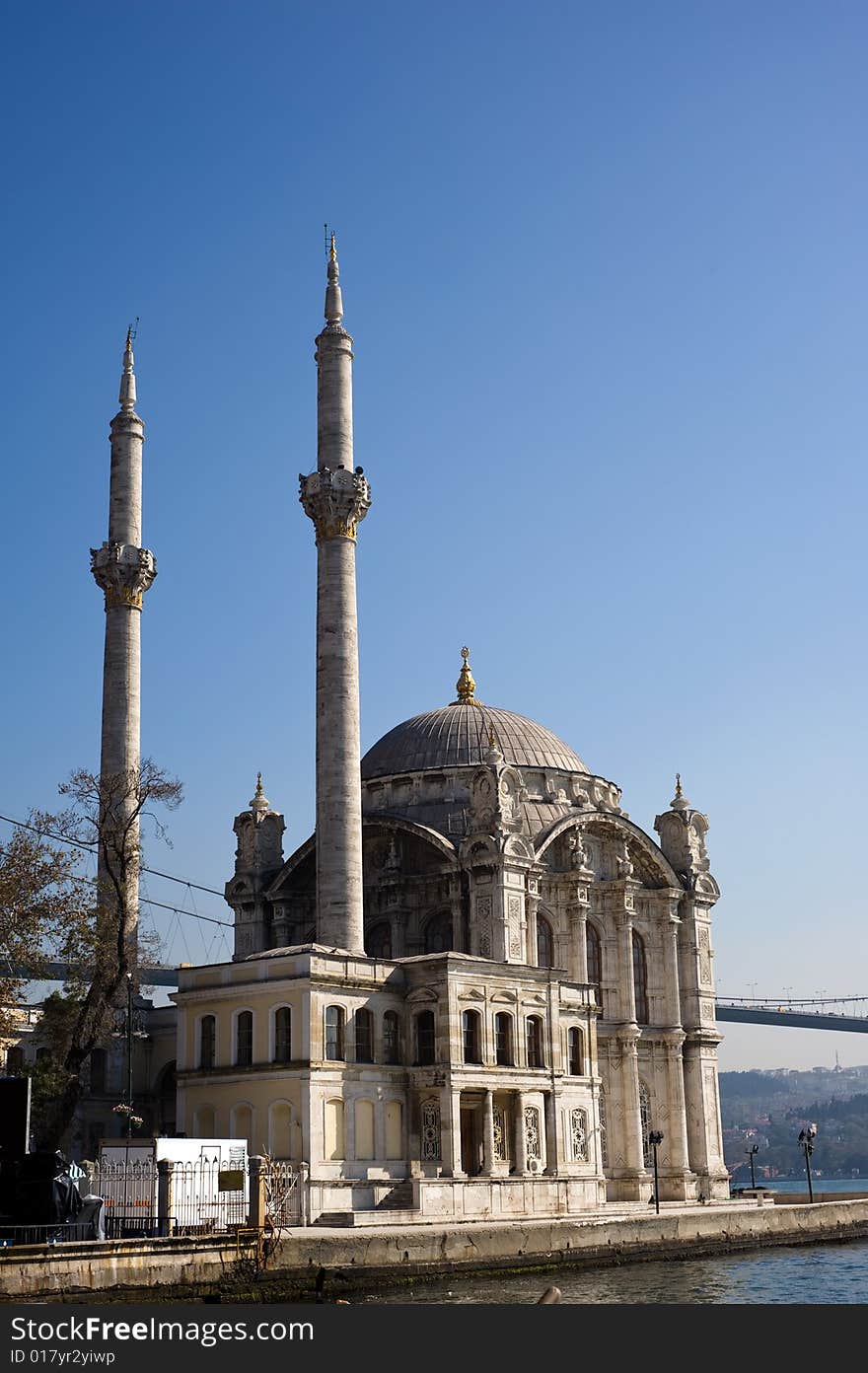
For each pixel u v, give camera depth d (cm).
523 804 11300
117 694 10888
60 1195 6369
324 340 10756
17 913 8300
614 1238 8488
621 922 11956
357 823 9944
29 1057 10294
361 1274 6994
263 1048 8931
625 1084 11675
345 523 10362
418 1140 9188
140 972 9725
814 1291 7000
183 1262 6375
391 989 9369
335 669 10119
